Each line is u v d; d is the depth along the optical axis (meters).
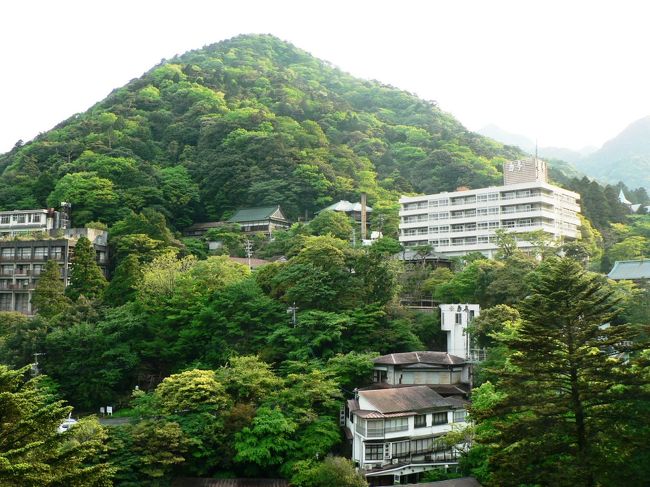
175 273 76.38
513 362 33.41
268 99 199.88
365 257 70.94
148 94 189.25
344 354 61.53
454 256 101.00
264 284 74.19
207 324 66.56
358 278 70.06
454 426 51.09
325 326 62.69
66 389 63.91
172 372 66.12
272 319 66.69
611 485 28.86
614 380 31.38
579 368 32.06
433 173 162.62
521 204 102.31
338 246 76.94
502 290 67.94
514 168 109.31
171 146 158.25
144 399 52.09
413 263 94.44
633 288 69.50
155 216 108.81
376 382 59.75
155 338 68.06
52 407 29.30
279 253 107.38
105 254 104.56
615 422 30.80
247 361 56.69
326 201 136.50
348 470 44.69
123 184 130.25
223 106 178.00
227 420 50.44
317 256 71.81
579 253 87.62
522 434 32.12
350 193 139.50
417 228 112.12
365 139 182.62
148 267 82.31
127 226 105.94
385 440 49.78
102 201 121.88
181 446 47.16
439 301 76.00
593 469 29.22
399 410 50.78
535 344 32.53
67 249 101.56
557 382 32.94
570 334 32.69
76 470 29.11
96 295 82.94
